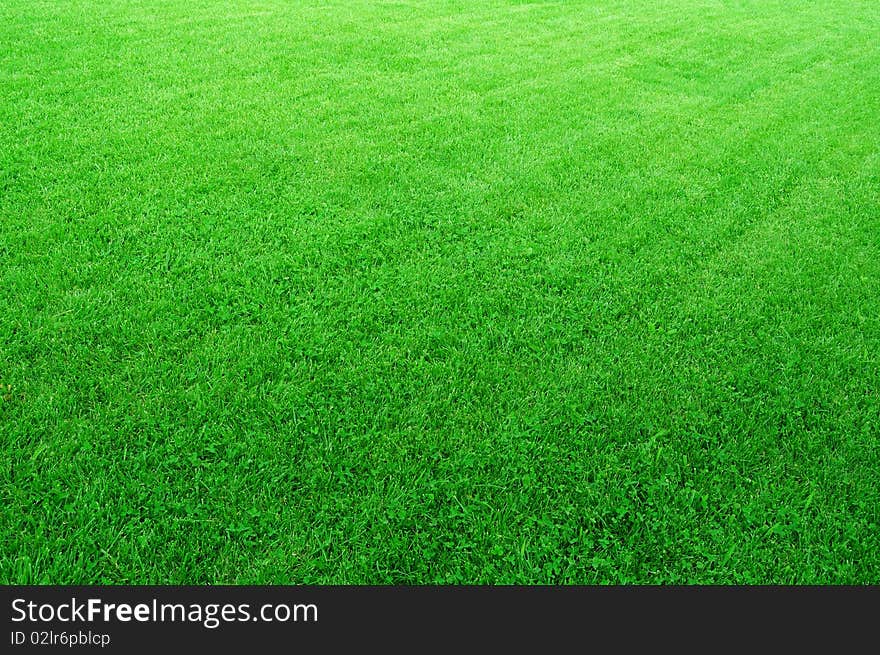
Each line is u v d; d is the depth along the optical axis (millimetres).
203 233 5199
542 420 3709
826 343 4359
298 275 4766
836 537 3133
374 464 3385
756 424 3707
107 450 3346
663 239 5523
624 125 7934
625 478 3402
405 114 7840
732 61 10859
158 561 2910
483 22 12266
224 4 11805
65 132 6695
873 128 8227
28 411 3492
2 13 9938
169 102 7645
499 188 6234
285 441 3461
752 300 4777
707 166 6969
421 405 3725
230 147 6676
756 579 2986
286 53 9625
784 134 7922
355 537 3033
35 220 5176
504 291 4730
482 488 3309
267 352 4004
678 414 3750
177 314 4312
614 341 4324
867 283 5012
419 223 5590
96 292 4398
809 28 13297
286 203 5727
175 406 3619
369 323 4363
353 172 6371
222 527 3043
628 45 11375
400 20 11898
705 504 3246
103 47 9133
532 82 9258
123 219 5285
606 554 3061
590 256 5223
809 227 5840
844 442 3600
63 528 2969
